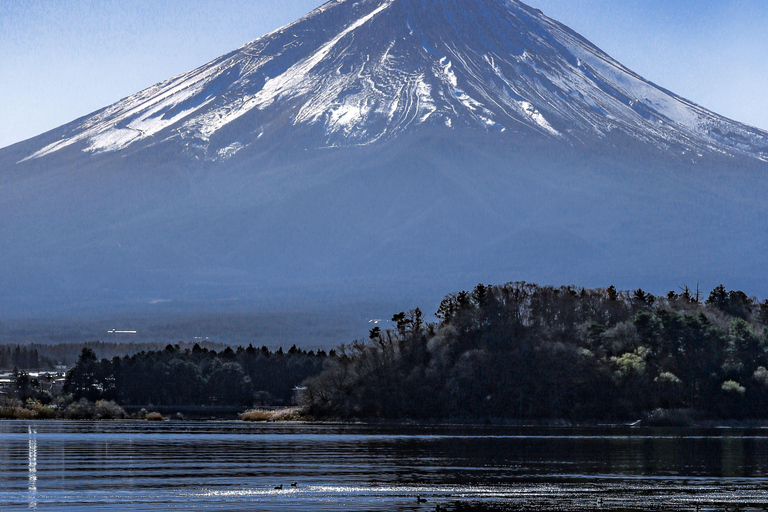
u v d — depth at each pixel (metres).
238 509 135.25
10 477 164.25
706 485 160.25
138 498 143.38
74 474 168.38
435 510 136.12
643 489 155.75
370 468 179.62
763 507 140.62
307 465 183.62
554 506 140.25
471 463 190.12
